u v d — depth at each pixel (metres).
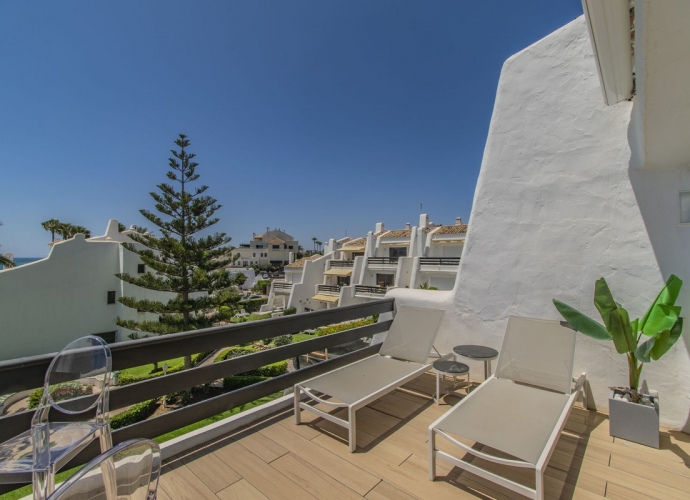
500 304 3.19
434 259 19.27
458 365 2.87
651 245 2.44
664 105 1.55
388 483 1.83
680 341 2.33
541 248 2.97
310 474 1.92
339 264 25.30
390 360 3.04
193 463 2.03
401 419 2.60
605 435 2.31
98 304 17.64
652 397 2.28
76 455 1.62
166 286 13.52
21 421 1.65
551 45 2.98
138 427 2.01
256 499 1.71
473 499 1.69
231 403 2.48
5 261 18.66
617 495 1.71
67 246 16.75
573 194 2.81
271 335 2.72
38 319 15.88
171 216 13.76
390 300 4.03
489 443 1.67
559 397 2.25
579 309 2.76
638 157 2.40
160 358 2.09
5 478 1.40
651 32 1.12
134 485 0.95
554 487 1.78
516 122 3.18
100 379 1.69
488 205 3.33
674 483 1.80
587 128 2.76
